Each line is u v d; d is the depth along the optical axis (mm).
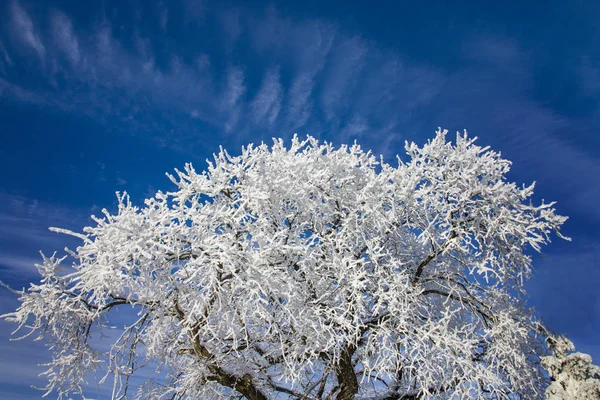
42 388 8281
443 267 10984
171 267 7688
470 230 10406
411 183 10125
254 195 8188
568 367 7074
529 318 10852
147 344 8875
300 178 9922
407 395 10039
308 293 9008
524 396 10008
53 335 8484
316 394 9836
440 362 9078
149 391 9875
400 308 8977
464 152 10703
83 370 8586
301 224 9336
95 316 8453
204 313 7832
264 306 8055
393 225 9969
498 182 10258
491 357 9984
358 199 9625
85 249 7629
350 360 9602
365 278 8820
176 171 8328
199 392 9727
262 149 10117
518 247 10477
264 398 9078
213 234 7980
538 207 10359
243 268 7621
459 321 10773
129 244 7199
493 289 10820
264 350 9961
